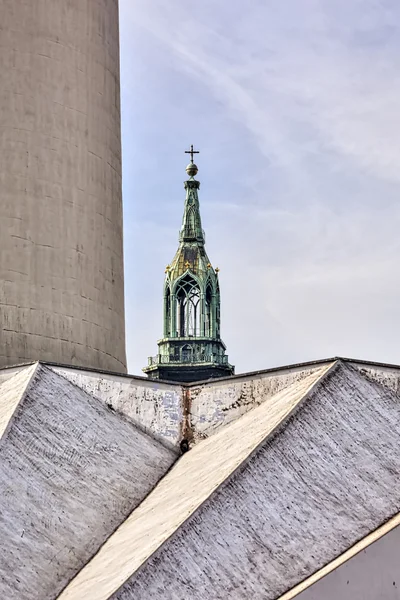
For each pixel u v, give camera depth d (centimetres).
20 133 5856
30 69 5941
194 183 8794
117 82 6372
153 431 5156
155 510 4516
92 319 5872
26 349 5653
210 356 8362
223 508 4216
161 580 3950
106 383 5206
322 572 3978
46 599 4297
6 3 5972
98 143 6097
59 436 4884
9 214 5762
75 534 4556
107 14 6322
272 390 5109
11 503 4550
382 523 4281
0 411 4944
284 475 4381
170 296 8450
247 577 4028
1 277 5691
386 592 3931
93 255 5950
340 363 4897
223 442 4856
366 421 4681
